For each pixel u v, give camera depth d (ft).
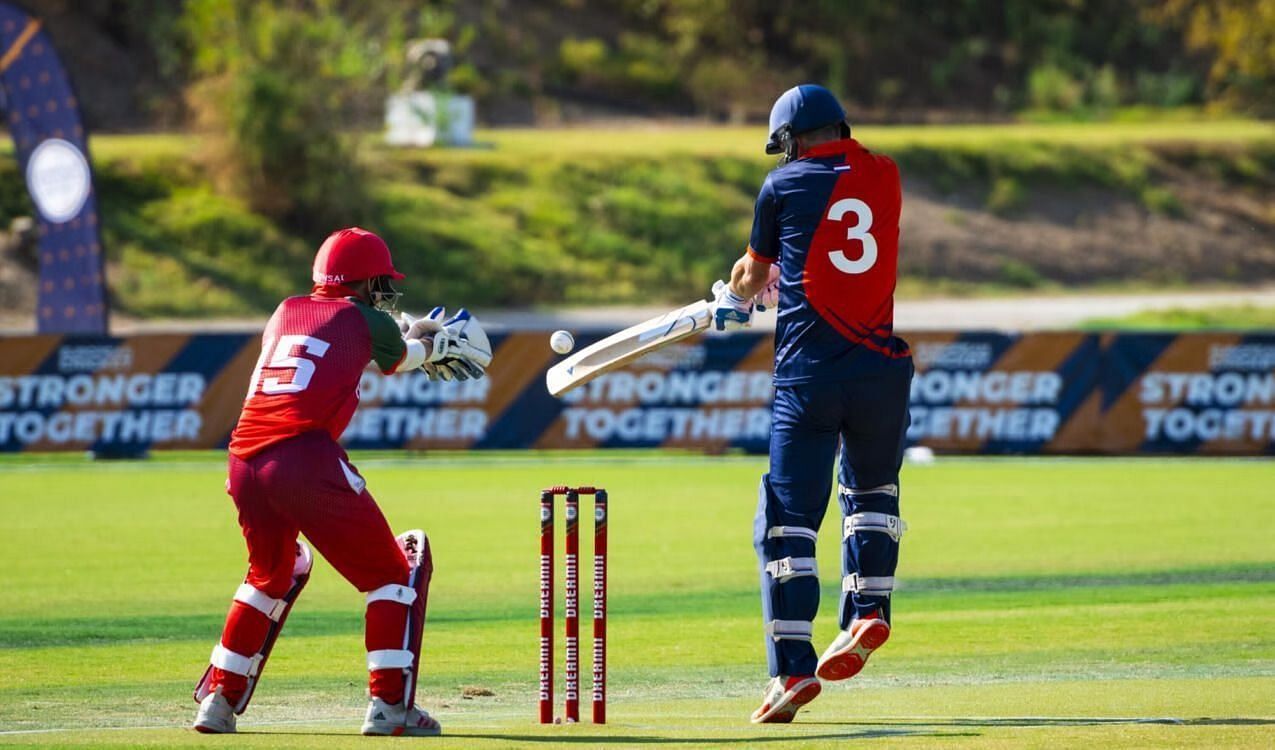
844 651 69.21
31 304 386.11
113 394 211.61
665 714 74.74
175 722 74.43
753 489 184.34
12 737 65.87
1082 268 507.30
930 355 215.72
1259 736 60.59
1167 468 205.16
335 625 104.83
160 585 121.39
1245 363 215.31
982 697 77.97
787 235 70.44
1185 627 101.04
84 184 232.53
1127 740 59.77
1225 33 647.56
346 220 444.14
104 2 577.02
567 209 479.82
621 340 75.61
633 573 126.21
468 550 138.72
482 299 432.66
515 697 82.07
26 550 139.54
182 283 405.39
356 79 451.12
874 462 71.56
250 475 65.21
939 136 565.94
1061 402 216.13
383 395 213.46
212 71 451.53
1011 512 163.12
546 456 222.69
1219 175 568.00
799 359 69.97
